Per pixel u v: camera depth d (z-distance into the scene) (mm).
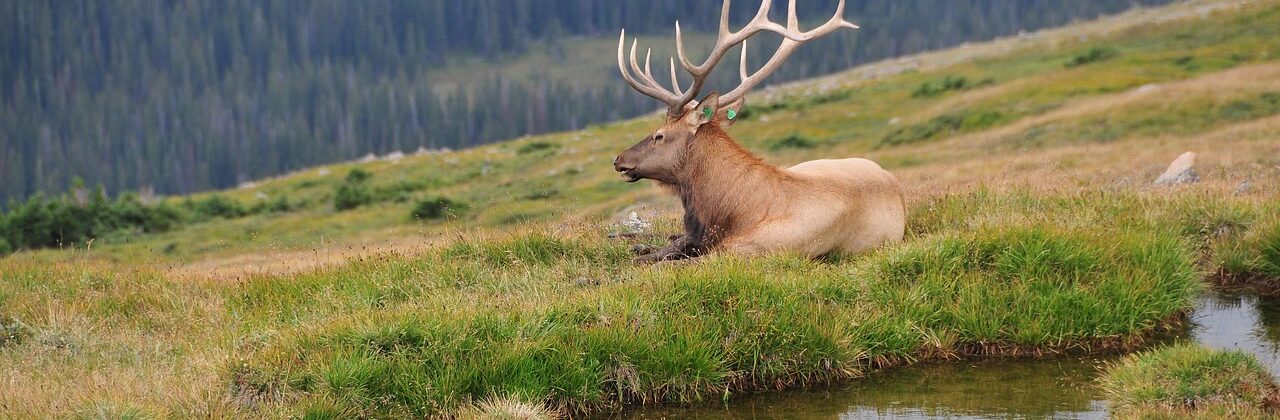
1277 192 20094
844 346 12852
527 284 14547
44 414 10555
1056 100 68125
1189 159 26500
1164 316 14039
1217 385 11039
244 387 11266
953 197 19000
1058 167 34719
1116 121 53125
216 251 42969
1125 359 12094
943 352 13430
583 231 17188
